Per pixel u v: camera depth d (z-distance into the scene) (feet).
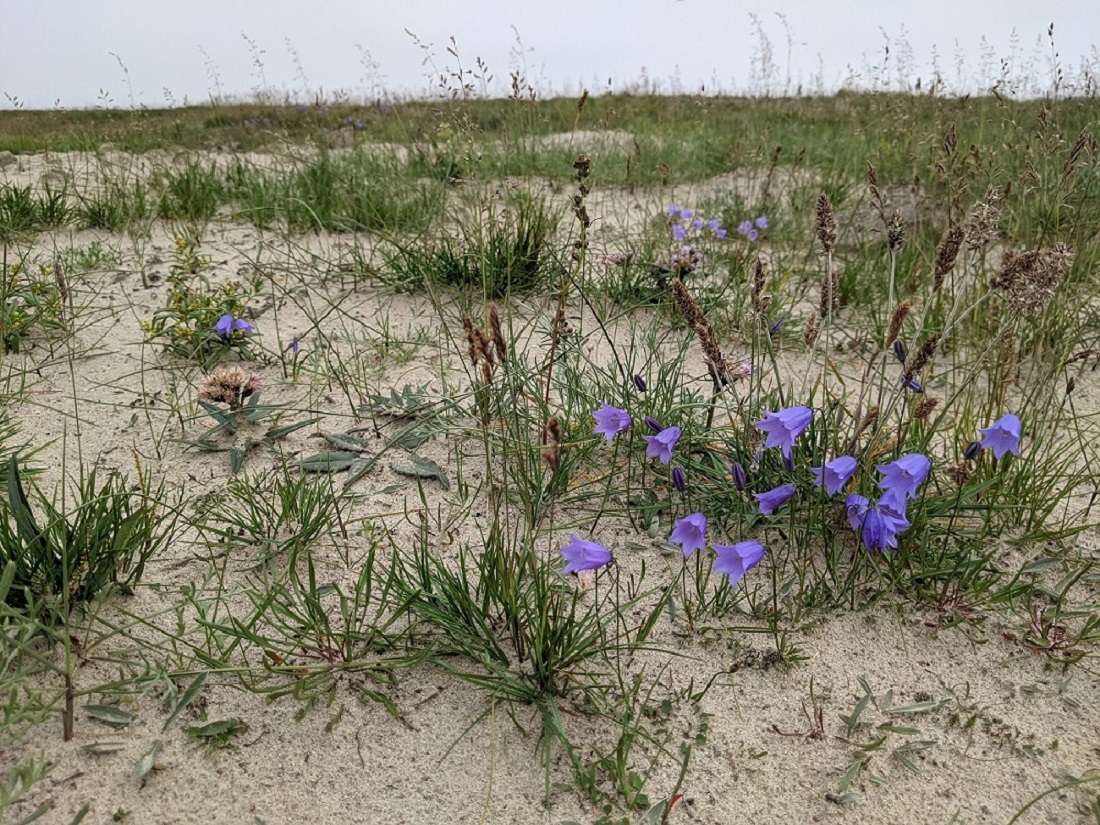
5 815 0.87
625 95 6.88
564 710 1.04
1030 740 1.03
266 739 0.99
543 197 2.70
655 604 1.23
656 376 1.88
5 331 1.90
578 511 1.42
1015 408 1.81
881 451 1.39
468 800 0.93
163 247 2.70
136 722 0.99
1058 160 2.56
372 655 1.10
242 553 1.28
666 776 0.97
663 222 2.99
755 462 1.42
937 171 2.32
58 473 1.46
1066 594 1.26
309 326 2.14
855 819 0.93
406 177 3.37
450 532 1.36
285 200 3.03
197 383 1.81
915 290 2.29
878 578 1.28
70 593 1.12
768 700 1.08
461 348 2.01
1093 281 2.34
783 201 3.49
